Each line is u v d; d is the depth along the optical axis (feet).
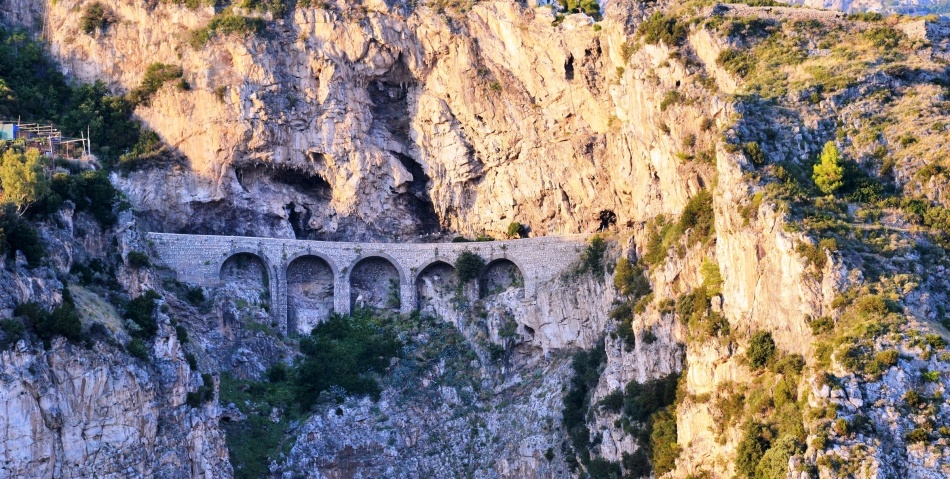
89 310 456.45
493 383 547.49
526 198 581.94
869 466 389.60
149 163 574.56
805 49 530.68
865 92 503.20
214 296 536.42
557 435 514.27
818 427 402.31
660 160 525.34
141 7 605.73
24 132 552.41
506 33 587.27
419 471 519.19
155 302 481.46
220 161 579.48
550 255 562.25
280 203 588.50
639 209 537.24
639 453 476.95
